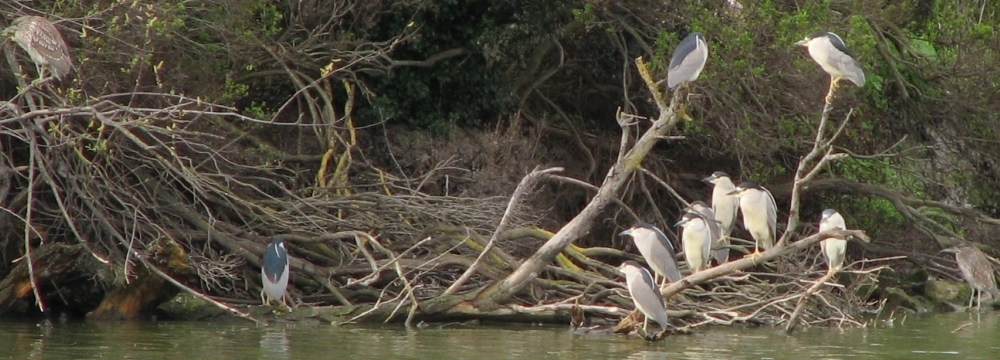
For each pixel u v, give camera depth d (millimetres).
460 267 16547
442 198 17469
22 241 16125
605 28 22344
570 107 24750
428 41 21344
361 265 16875
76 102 15234
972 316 19250
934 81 24266
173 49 17641
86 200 14867
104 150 14844
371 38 21094
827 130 22109
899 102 24438
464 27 21344
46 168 14992
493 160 20531
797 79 21438
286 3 20547
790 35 20594
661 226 22219
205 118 17500
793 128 21609
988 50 23766
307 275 16844
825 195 24266
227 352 11844
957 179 24859
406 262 16672
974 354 12766
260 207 16859
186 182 17625
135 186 16703
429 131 21469
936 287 21312
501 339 13531
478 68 21625
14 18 15227
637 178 23016
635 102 23641
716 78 20906
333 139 19359
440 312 15250
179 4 16500
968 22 24422
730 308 15750
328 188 17734
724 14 21516
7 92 16328
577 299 14992
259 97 20859
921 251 24109
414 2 20422
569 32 23219
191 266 15211
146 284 15180
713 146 22703
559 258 17156
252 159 18516
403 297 15953
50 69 13672
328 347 12406
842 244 15906
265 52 19781
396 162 20000
